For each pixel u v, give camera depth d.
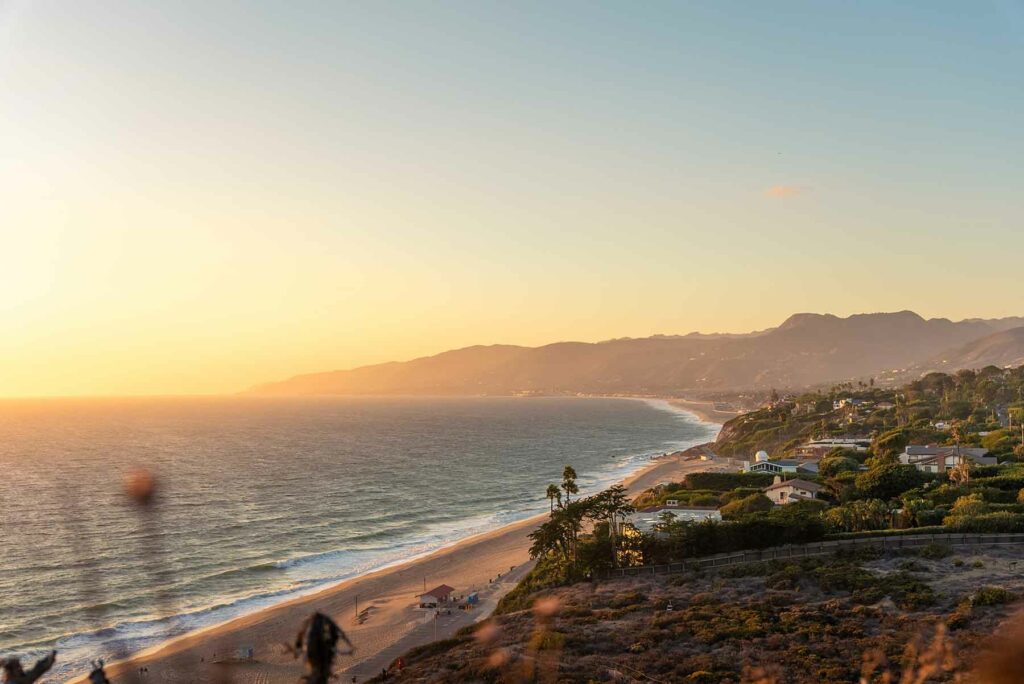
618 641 46.19
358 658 63.78
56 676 58.78
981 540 65.12
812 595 54.50
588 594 61.31
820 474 133.00
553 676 29.20
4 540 109.19
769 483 133.25
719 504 111.50
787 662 40.03
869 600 51.06
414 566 96.94
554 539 74.19
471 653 48.16
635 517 97.62
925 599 49.31
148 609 72.94
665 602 55.19
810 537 68.56
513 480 185.38
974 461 116.81
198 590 85.81
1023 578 53.31
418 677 44.56
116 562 90.94
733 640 44.72
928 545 62.84
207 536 115.12
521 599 68.38
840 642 42.94
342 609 78.69
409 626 72.25
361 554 105.44
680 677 38.94
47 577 88.38
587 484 176.62
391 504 147.88
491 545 107.62
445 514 138.00
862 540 66.69
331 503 147.88
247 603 80.69
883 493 97.00
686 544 69.00
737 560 66.25
